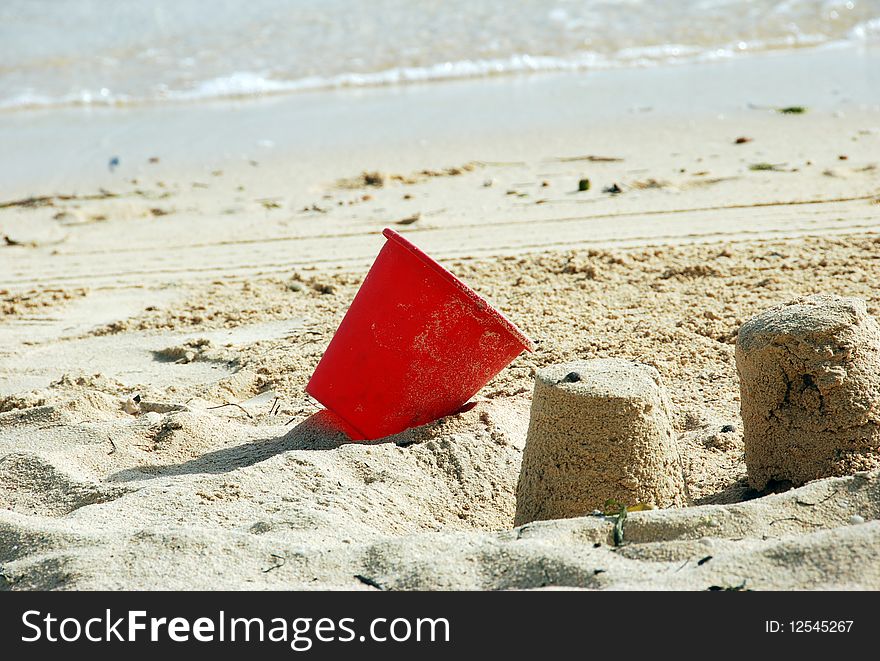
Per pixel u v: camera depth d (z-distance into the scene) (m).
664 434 4.65
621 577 3.72
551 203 11.45
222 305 8.98
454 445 5.39
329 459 5.28
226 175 13.62
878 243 8.95
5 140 15.83
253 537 4.27
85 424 6.12
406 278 5.50
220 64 19.83
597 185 12.02
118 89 18.62
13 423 6.25
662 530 4.07
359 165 13.64
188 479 5.12
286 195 12.61
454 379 5.67
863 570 3.59
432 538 4.19
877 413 4.79
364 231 11.02
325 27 22.03
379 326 5.61
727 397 6.24
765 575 3.64
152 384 7.28
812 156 12.45
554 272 8.95
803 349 4.81
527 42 20.33
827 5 21.98
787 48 19.44
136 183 13.48
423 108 16.53
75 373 7.43
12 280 10.23
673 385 6.49
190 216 12.08
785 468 4.93
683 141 13.67
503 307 8.12
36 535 4.45
